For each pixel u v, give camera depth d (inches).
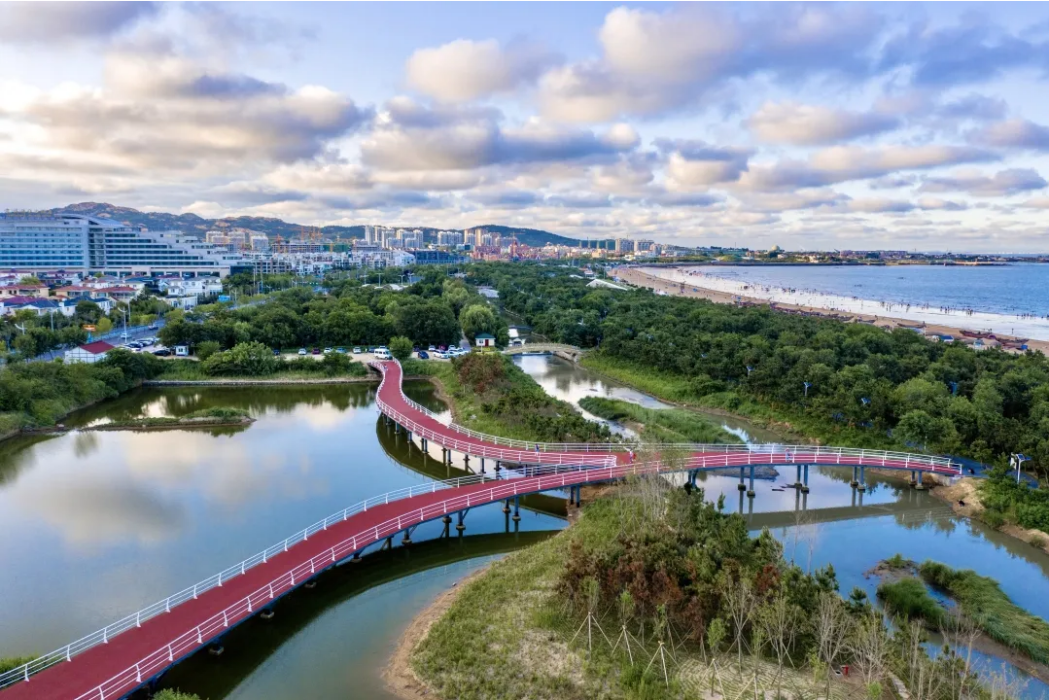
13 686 1336.1
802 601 1599.4
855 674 1473.9
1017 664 1611.7
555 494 2770.7
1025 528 2374.5
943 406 3201.3
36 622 1739.7
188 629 1556.3
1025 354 4822.8
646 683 1400.1
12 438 3442.4
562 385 4913.9
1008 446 2817.4
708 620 1594.5
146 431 3622.0
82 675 1375.5
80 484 2758.4
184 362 5022.1
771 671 1475.1
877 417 3346.5
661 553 1739.7
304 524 2365.9
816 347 4712.1
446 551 2247.8
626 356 5324.8
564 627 1638.8
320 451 3284.9
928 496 2800.2
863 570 2110.0
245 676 1540.4
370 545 2151.8
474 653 1545.3
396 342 5329.7
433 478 2906.0
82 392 4109.3
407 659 1584.6
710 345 4943.4
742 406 4028.1
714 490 2874.0
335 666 1577.3
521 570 1952.5
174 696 1358.3
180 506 2529.5
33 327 5108.3
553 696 1400.1
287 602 1887.3
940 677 1320.1
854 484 2891.2
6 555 2113.7
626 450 2955.2
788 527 2480.3
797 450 2970.0
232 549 2164.1
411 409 3671.3
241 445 3368.6
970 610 1807.3
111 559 2091.5
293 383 4877.0
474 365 4392.2
